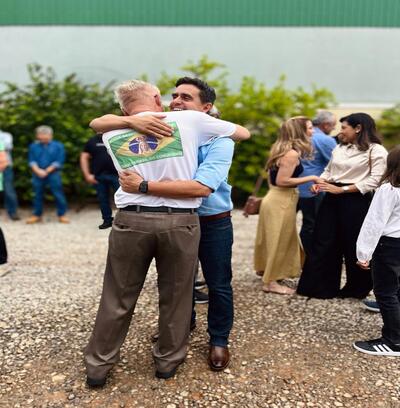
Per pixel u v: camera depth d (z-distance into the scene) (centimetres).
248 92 830
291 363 292
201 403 252
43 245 587
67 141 823
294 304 386
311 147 400
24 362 291
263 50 934
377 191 294
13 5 912
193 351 305
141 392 261
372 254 298
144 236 245
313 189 378
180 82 276
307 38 934
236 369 284
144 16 924
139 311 365
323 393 261
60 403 251
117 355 267
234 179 847
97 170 491
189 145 248
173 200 247
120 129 247
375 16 931
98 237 635
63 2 915
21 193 859
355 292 397
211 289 284
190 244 251
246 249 573
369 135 373
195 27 928
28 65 857
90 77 933
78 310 368
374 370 285
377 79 945
